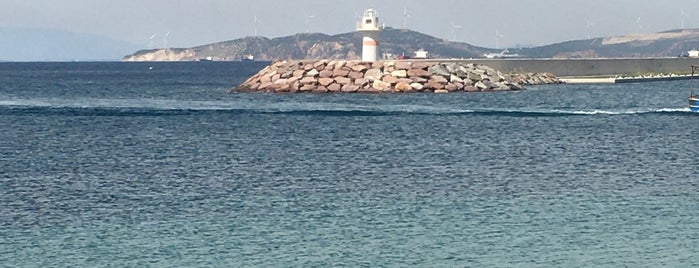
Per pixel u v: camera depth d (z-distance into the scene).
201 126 74.44
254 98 104.50
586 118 79.69
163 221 36.16
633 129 70.69
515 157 54.50
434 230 34.91
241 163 52.03
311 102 96.94
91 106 98.06
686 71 160.38
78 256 31.53
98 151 58.31
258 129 71.62
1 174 47.75
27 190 42.59
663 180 45.25
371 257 31.55
